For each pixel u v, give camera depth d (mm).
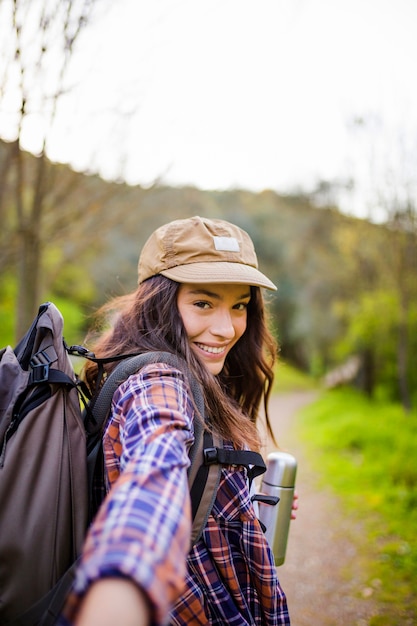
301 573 3516
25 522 889
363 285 11680
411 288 8453
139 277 1238
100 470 1039
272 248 26328
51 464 930
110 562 520
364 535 4031
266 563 1092
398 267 8289
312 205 20953
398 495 4680
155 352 1048
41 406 957
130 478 650
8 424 974
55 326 1033
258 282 1113
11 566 877
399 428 7281
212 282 1076
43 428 944
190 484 982
